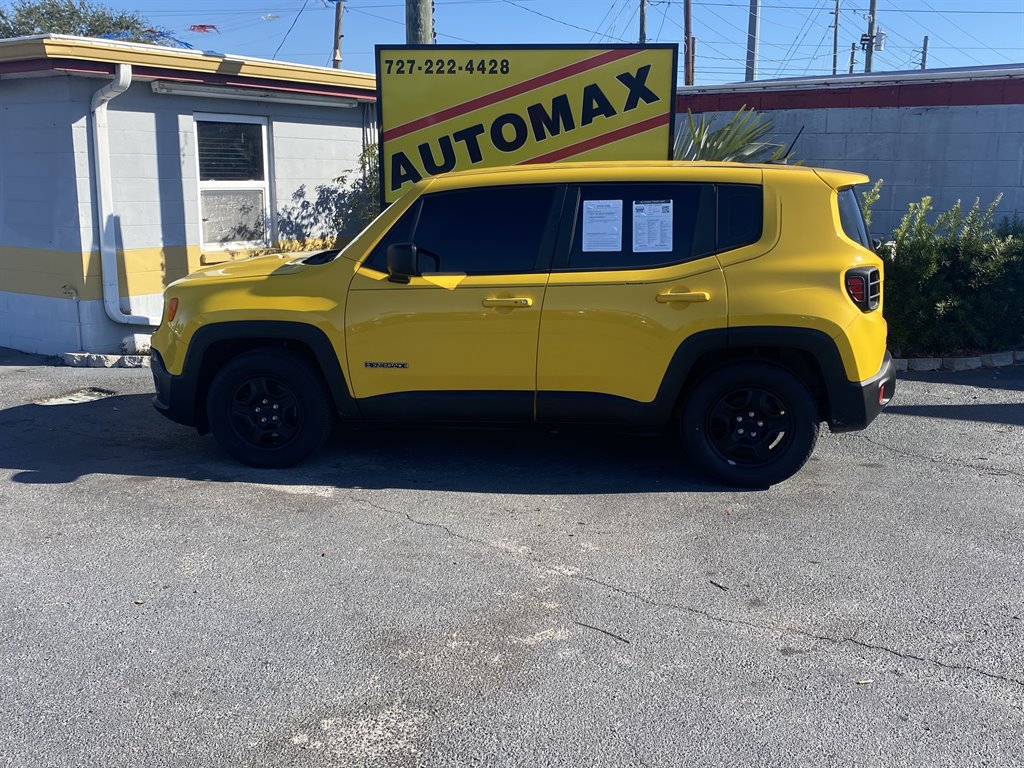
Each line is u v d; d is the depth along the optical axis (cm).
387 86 844
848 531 524
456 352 582
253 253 1094
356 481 607
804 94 1191
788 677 375
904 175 1155
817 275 552
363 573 471
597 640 405
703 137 1013
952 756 324
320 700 360
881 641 403
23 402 815
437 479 611
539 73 829
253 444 625
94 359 955
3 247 1022
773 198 566
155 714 351
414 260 562
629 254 575
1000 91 1090
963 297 927
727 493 585
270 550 499
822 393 582
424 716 349
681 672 379
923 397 815
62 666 385
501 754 326
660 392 573
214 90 1027
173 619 424
